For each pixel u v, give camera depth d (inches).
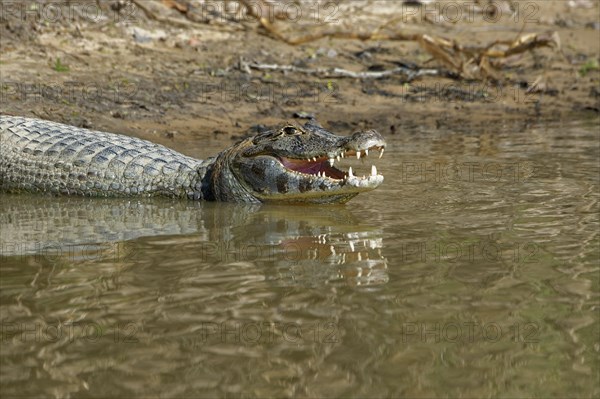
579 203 762.8
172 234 667.4
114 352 435.5
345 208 761.6
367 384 402.6
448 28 1790.1
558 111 1347.2
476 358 432.5
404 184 856.3
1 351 434.6
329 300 508.4
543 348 443.8
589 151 1032.2
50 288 526.6
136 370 414.9
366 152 732.0
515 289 528.1
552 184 848.3
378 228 681.6
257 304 501.4
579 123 1253.1
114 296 513.3
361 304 502.6
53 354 432.1
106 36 1357.0
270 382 403.2
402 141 1103.6
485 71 1492.4
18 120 901.2
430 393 394.3
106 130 1049.5
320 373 413.7
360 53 1544.0
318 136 762.8
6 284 531.8
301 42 1480.1
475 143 1091.9
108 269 566.3
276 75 1369.3
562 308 497.0
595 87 1512.1
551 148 1055.0
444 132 1175.6
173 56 1357.0
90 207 784.3
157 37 1408.7
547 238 642.8
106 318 478.3
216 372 413.7
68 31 1331.2
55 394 390.0
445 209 746.2
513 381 407.5
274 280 545.0
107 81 1206.9
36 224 702.5
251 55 1430.9
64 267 569.6
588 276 551.8
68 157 845.2
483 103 1374.3
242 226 697.0
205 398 387.5
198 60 1365.7
